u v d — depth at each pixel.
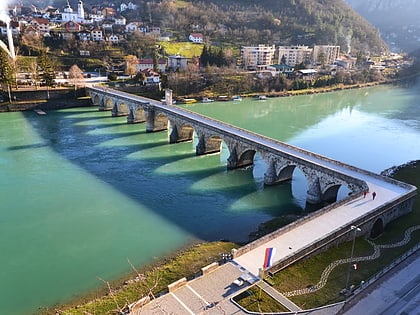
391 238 44.47
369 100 159.50
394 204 47.97
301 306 30.75
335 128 110.56
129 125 107.69
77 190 62.09
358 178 55.25
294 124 113.69
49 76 125.69
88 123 108.44
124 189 63.22
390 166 80.38
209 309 29.75
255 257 36.81
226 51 189.38
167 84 150.12
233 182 67.62
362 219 43.09
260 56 198.12
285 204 59.16
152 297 32.50
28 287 38.03
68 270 40.81
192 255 43.12
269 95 163.50
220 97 152.75
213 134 77.88
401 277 35.75
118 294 35.84
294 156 60.44
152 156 81.25
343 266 37.44
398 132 108.25
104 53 182.75
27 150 82.19
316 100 158.00
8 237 47.22
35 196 59.22
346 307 31.00
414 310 31.08
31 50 167.50
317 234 41.03
